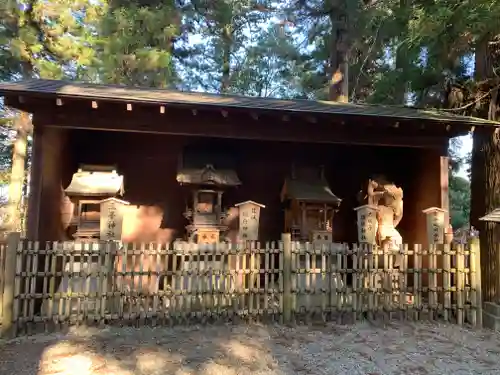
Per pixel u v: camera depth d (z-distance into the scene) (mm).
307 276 4363
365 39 10258
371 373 3180
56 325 3891
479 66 5434
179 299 4137
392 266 4531
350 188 6656
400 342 3855
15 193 10430
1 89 4051
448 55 5977
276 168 6504
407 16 6531
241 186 6355
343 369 3230
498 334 4148
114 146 6090
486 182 5125
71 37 10008
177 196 6207
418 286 4520
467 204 15273
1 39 9234
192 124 4875
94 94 4270
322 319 4355
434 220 5180
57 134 5090
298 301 4328
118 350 3459
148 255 4098
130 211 6055
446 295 4504
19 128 10547
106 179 5223
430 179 5820
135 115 4754
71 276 3939
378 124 4969
